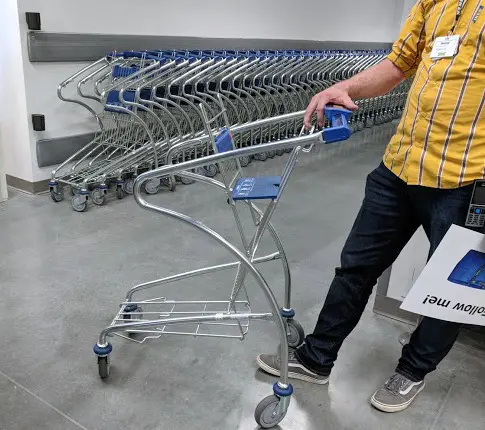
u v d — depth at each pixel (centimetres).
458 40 142
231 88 453
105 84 408
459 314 165
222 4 527
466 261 152
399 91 805
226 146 164
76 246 303
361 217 177
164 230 333
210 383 194
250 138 499
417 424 181
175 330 226
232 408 181
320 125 164
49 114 381
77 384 189
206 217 361
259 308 247
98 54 401
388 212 170
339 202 417
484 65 137
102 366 189
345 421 179
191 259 295
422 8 164
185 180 432
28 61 357
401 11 959
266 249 317
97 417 174
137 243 312
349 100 161
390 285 243
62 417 173
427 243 227
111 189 404
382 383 201
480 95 139
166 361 205
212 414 178
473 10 138
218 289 262
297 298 260
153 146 376
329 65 586
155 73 376
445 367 213
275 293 263
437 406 190
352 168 530
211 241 321
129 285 261
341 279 181
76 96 395
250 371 202
